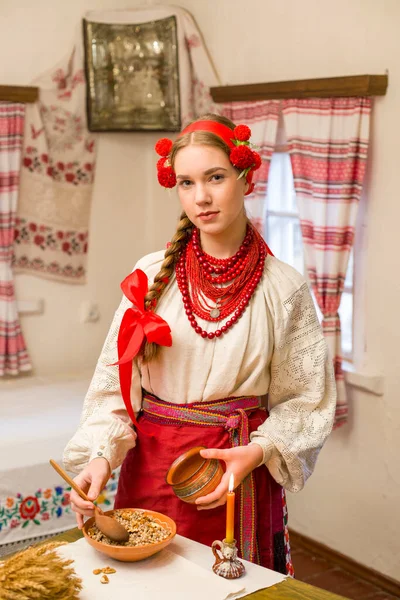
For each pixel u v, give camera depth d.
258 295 1.64
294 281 1.67
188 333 1.62
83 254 4.34
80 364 4.41
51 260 4.23
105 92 4.15
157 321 1.59
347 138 3.15
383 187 3.14
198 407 1.64
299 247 3.68
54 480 2.91
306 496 3.62
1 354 4.07
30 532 2.88
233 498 1.41
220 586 1.36
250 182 1.64
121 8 4.25
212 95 3.76
